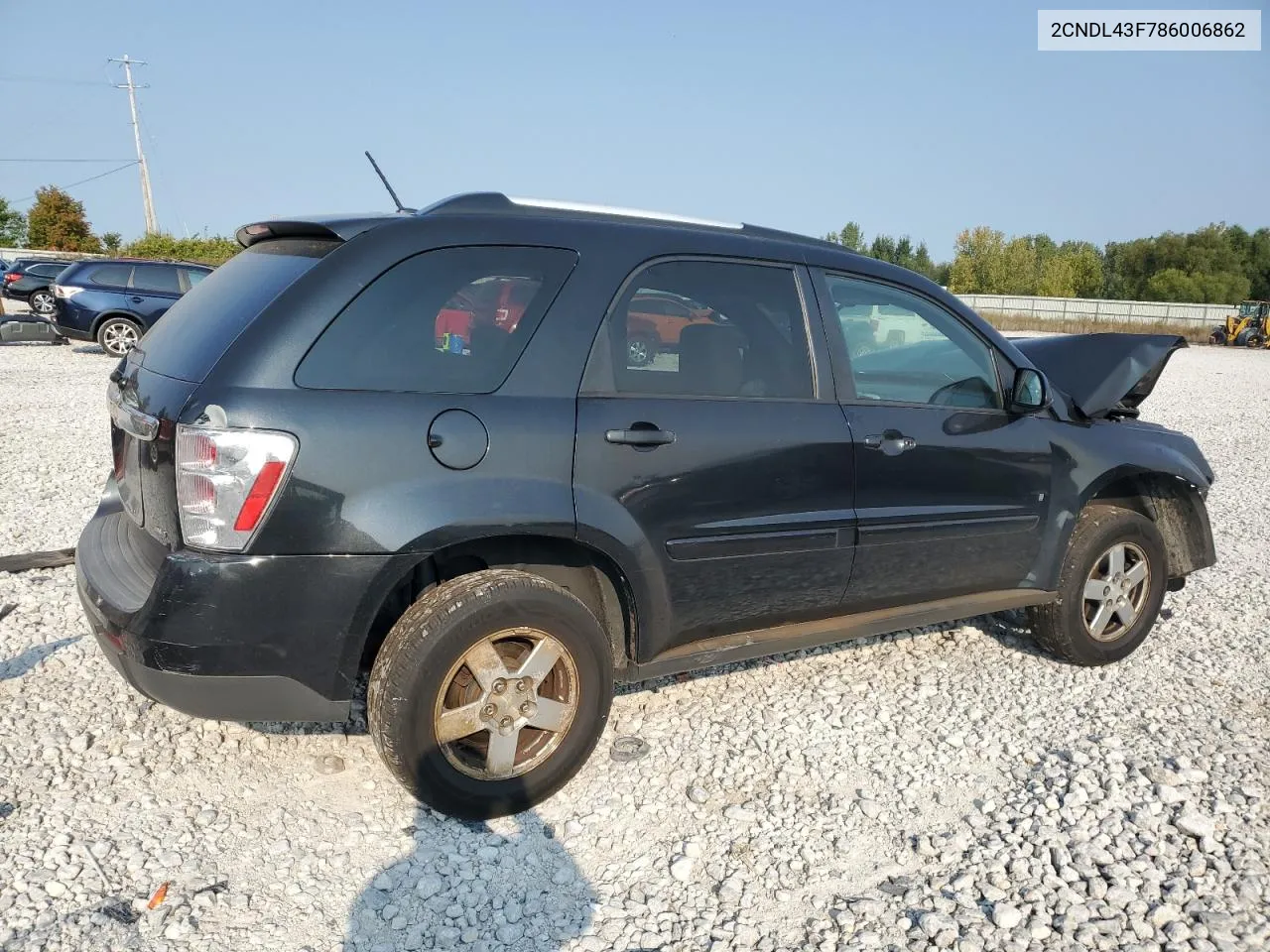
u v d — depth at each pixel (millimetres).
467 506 2887
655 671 3430
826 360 3689
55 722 3605
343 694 2902
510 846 3039
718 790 3395
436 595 2969
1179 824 3209
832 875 2951
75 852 2854
